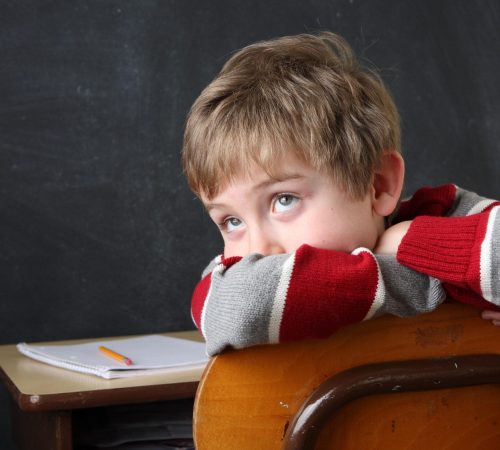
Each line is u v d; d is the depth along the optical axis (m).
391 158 0.90
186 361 1.20
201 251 2.02
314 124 0.82
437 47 2.24
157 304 1.98
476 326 0.72
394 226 0.85
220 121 0.85
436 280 0.71
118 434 1.13
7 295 1.85
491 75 2.30
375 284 0.67
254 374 0.65
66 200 1.89
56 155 1.88
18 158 1.86
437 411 0.71
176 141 1.99
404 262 0.71
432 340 0.71
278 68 0.89
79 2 1.91
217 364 0.65
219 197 0.85
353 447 0.69
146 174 1.96
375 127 0.88
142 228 1.96
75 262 1.90
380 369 0.66
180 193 1.99
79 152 1.90
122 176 1.94
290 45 0.95
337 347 0.67
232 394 0.65
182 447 1.13
